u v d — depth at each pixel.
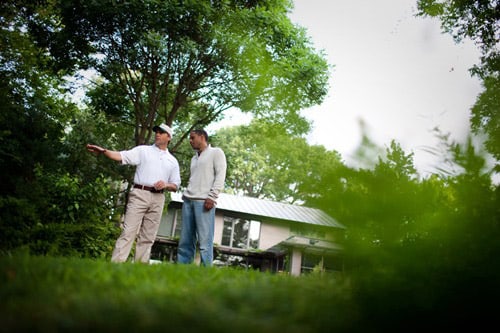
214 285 1.51
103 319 0.89
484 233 0.83
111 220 8.20
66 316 0.89
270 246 21.84
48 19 12.05
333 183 0.83
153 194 4.83
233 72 11.76
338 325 0.94
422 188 0.84
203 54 11.81
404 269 0.85
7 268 1.48
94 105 13.46
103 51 11.62
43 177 6.38
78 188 6.38
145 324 0.85
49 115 9.59
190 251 4.75
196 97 13.18
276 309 1.13
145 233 4.86
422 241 0.85
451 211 0.84
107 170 12.35
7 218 3.77
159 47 10.50
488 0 4.12
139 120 13.30
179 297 1.19
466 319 0.83
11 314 0.93
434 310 0.84
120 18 10.61
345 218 0.82
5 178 6.11
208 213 4.67
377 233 0.84
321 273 0.85
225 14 11.59
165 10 10.63
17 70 11.96
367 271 0.87
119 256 4.57
